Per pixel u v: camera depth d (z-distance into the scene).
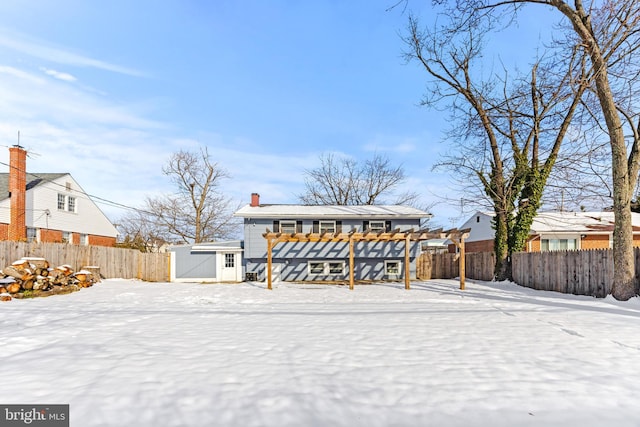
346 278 20.42
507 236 16.27
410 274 20.58
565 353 5.14
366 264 20.56
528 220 15.51
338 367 4.50
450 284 16.91
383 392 3.70
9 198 19.83
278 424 3.04
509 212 16.30
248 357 4.94
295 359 4.84
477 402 3.47
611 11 9.48
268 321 7.78
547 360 4.80
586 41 9.95
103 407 3.36
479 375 4.21
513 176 15.95
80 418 3.15
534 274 13.99
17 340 5.93
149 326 7.16
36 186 21.52
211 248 21.16
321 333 6.52
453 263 20.67
